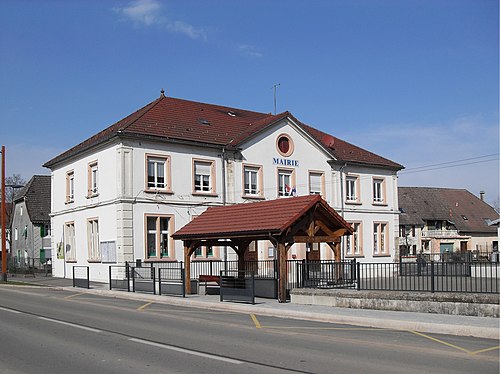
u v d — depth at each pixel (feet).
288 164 123.85
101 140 105.70
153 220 105.19
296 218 67.15
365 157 141.38
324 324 50.39
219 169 113.50
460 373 28.76
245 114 137.28
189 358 33.17
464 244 235.20
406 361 32.04
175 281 82.38
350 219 134.41
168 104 122.11
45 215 178.81
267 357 33.40
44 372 29.68
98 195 109.50
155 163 106.22
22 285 104.99
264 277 73.15
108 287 95.91
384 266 69.31
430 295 54.34
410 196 236.22
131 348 36.73
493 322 46.47
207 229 76.23
